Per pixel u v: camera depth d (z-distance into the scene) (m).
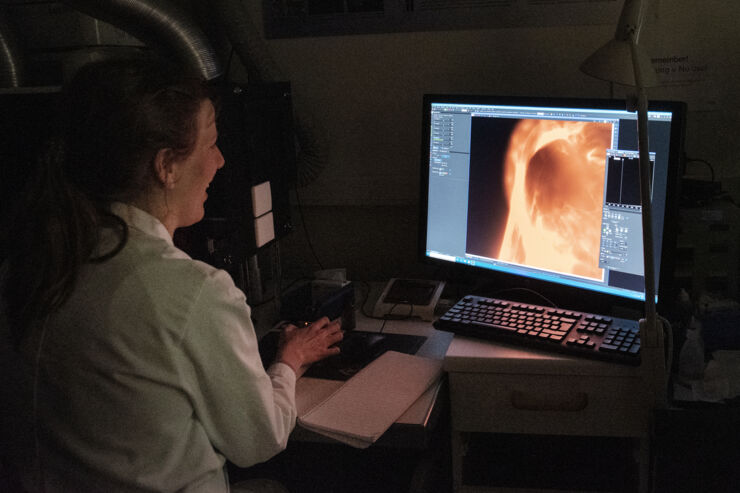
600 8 1.65
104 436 0.87
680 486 1.16
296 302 1.61
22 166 1.45
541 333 1.33
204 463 0.93
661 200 1.31
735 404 1.23
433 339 1.50
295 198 1.93
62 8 1.65
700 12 1.61
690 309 1.42
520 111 1.47
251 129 1.52
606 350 1.26
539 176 1.47
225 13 1.69
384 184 1.87
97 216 0.89
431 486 1.44
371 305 1.72
